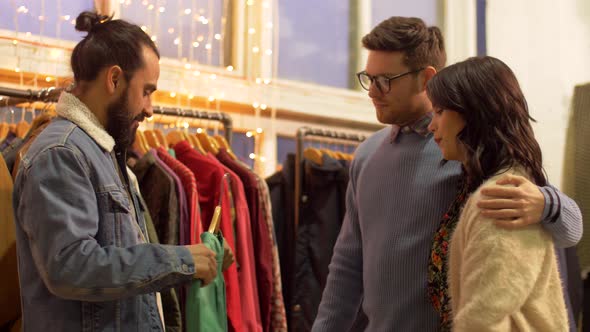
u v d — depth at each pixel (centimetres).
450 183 162
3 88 193
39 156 134
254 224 228
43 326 136
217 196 219
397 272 165
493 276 120
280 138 326
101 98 145
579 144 334
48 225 129
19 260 140
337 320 185
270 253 230
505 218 124
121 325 140
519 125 138
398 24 175
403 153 172
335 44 349
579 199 329
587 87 337
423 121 172
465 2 397
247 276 218
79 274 127
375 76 176
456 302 132
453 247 134
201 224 215
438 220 162
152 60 149
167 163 219
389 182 173
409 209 166
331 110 339
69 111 143
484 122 137
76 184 133
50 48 256
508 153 135
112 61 144
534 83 395
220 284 166
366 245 176
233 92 307
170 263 136
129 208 146
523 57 397
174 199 205
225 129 255
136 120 151
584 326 298
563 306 128
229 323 210
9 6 254
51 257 127
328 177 264
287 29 333
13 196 138
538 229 126
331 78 347
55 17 267
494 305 119
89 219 132
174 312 186
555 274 129
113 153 152
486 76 139
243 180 231
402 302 164
